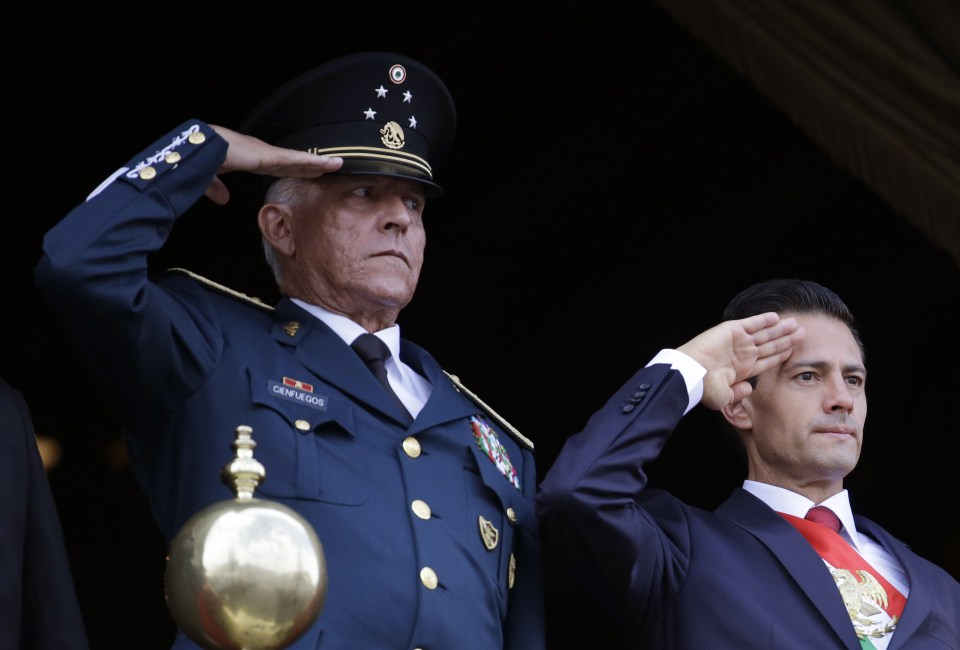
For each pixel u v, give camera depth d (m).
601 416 9.13
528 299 26.27
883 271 25.36
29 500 8.62
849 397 9.75
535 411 26.73
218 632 5.75
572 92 24.03
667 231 25.80
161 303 8.28
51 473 23.17
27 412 8.90
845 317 10.05
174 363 8.28
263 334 8.94
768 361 9.68
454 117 10.07
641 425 9.00
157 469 8.43
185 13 21.80
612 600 9.09
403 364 9.48
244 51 22.11
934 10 13.20
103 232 8.00
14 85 22.23
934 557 24.19
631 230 25.78
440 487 8.59
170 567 5.82
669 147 24.86
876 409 24.88
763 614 8.98
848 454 9.68
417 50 22.81
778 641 8.88
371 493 8.34
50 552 8.56
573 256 25.94
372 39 22.47
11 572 8.26
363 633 7.87
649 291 26.27
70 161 23.00
